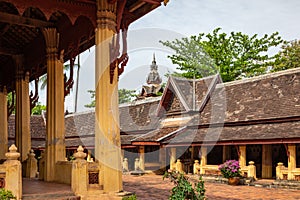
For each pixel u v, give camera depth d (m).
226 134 20.69
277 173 17.56
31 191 8.20
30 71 13.69
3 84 15.82
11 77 14.83
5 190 7.00
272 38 32.75
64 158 10.75
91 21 8.70
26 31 12.25
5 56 14.55
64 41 10.66
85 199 7.89
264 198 13.27
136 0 9.16
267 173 19.39
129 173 24.14
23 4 8.28
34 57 12.66
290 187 16.20
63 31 10.74
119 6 8.73
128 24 9.69
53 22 10.92
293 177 16.91
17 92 13.63
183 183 7.07
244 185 17.88
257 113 20.83
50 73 10.86
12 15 10.41
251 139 18.70
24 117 13.53
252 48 32.78
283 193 14.74
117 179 8.34
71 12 8.54
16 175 7.16
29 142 13.55
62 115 10.81
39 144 31.27
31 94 13.93
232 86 24.69
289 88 20.98
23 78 13.67
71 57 10.45
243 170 18.73
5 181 7.12
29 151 13.44
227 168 18.36
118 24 8.71
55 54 10.89
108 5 8.63
